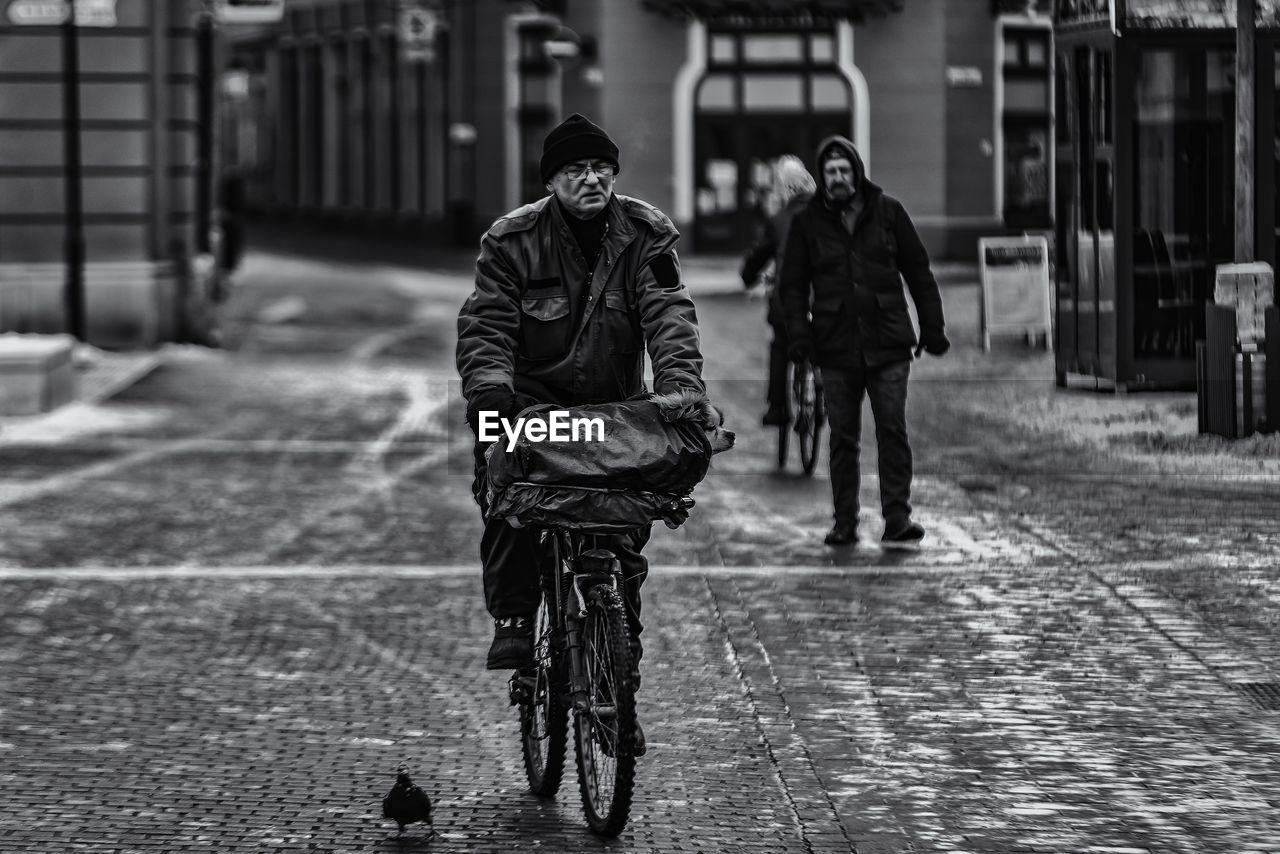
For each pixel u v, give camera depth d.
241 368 55.72
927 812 15.19
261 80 167.38
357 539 28.36
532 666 15.50
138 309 60.38
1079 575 24.50
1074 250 43.69
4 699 19.00
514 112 119.81
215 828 14.90
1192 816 15.04
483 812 15.34
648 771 16.31
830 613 22.55
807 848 14.33
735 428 41.22
